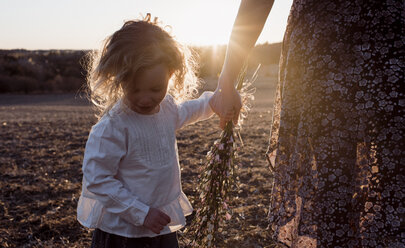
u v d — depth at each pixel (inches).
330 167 54.9
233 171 74.0
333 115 54.8
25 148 298.8
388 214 52.6
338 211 54.3
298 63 59.2
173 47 59.4
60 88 2154.3
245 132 322.7
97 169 59.1
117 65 55.8
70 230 129.0
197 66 74.6
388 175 52.3
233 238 111.1
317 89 55.9
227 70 66.5
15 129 420.2
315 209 55.6
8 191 177.0
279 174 62.9
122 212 59.1
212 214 71.3
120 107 61.8
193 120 74.1
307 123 57.6
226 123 72.1
